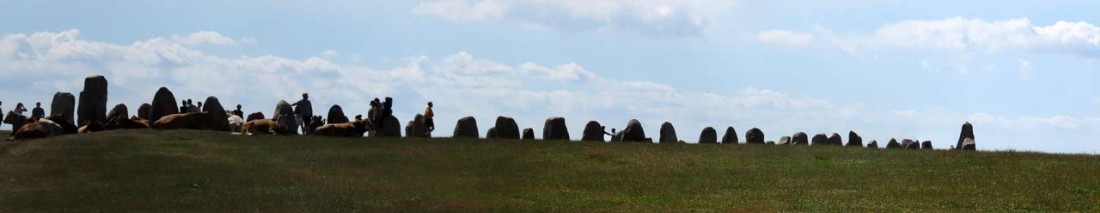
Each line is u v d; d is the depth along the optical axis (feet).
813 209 98.12
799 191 108.06
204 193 102.12
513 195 105.70
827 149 140.87
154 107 168.45
